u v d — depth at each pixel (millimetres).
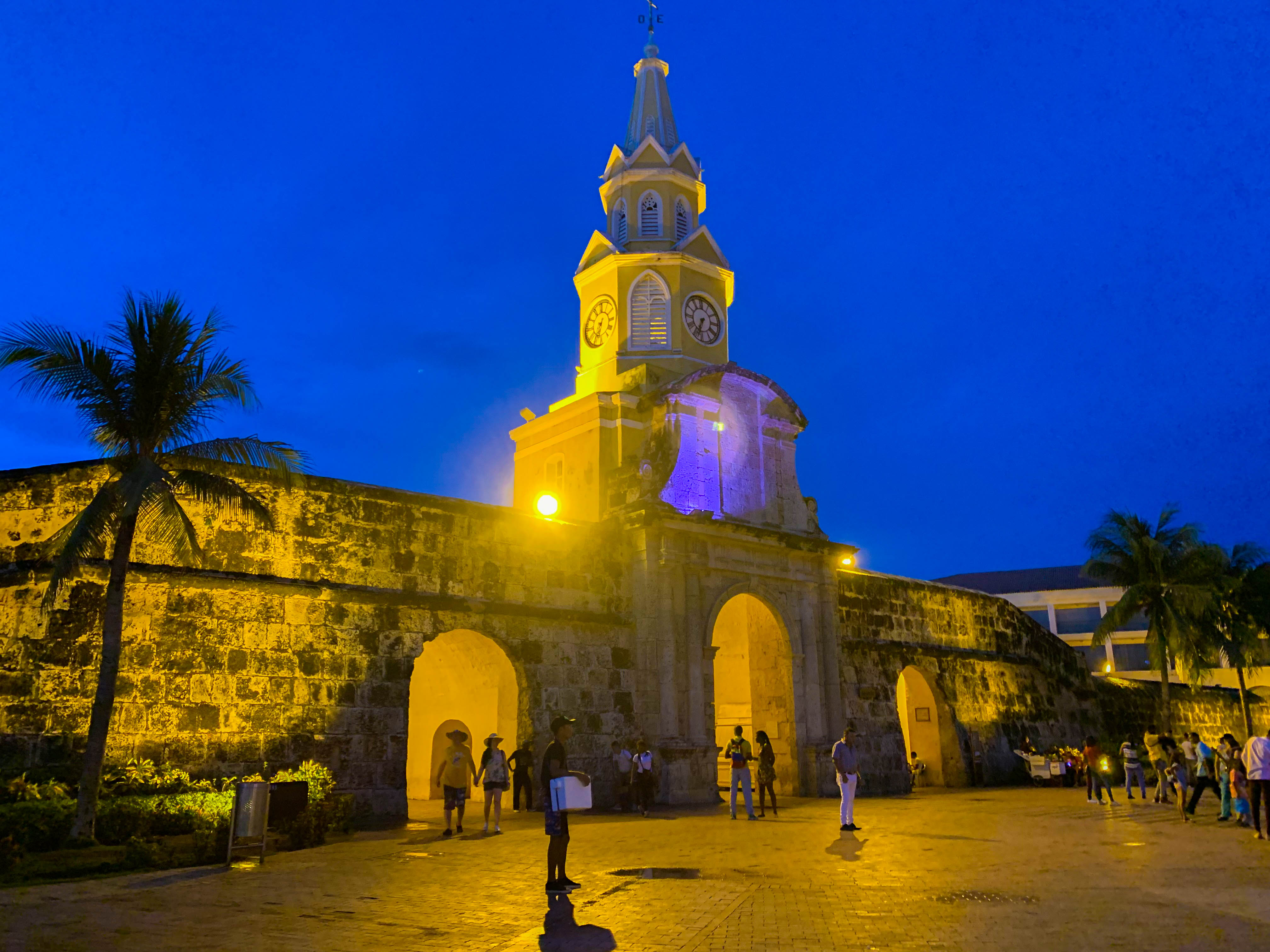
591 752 25359
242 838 13914
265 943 8969
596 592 26906
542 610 25438
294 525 21766
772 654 31297
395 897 11414
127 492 16047
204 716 19625
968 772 36312
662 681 26953
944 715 36688
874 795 31828
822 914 10195
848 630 34188
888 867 13625
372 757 21609
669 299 36781
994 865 13758
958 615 39031
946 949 8578
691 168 39844
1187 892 11336
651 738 26547
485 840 17359
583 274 38375
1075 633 80000
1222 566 45000
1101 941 8812
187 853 14859
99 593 19156
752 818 21062
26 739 17906
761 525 31531
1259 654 50594
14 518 19578
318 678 21266
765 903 10875
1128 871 13008
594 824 20438
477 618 24125
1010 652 40906
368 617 22328
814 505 33188
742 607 34562
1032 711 40531
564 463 35750
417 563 23500
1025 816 21672
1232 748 20047
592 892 11719
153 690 19172
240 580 20641
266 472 21297
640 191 38719
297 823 16359
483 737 26500
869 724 33250
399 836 18266
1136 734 45906
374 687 22016
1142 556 43688
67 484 19844
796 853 15391
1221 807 21750
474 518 24812
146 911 10367
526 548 25703
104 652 16188
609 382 36406
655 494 28094
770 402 33219
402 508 23547
